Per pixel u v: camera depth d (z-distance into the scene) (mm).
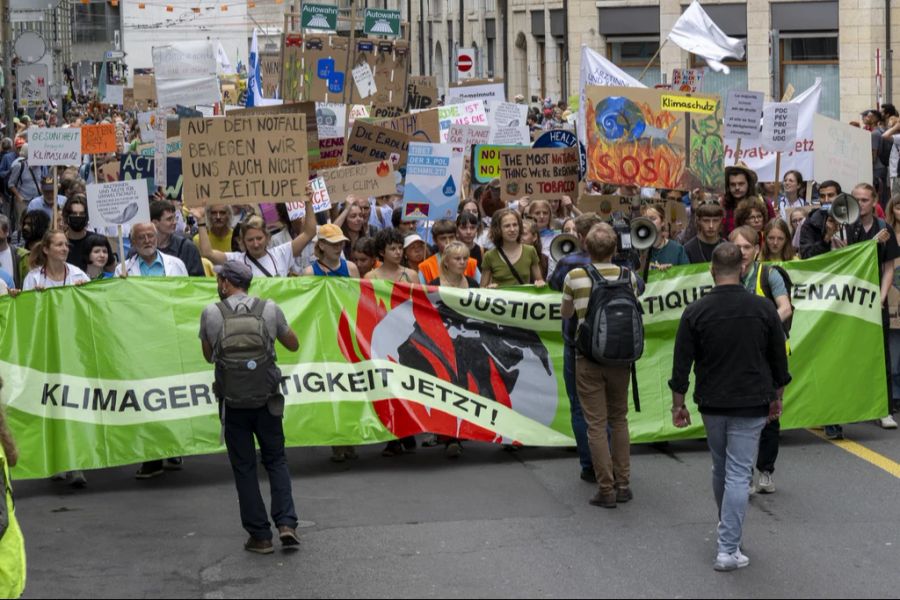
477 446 11000
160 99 20812
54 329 9852
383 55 18141
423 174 13727
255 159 11414
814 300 11078
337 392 10250
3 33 25875
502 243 11305
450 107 18469
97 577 7840
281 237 13031
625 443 9227
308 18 21078
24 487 9914
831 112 38344
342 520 8898
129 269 11047
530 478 9906
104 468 10414
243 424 8250
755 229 11547
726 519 7871
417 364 10430
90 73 60531
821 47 38375
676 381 8102
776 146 15039
